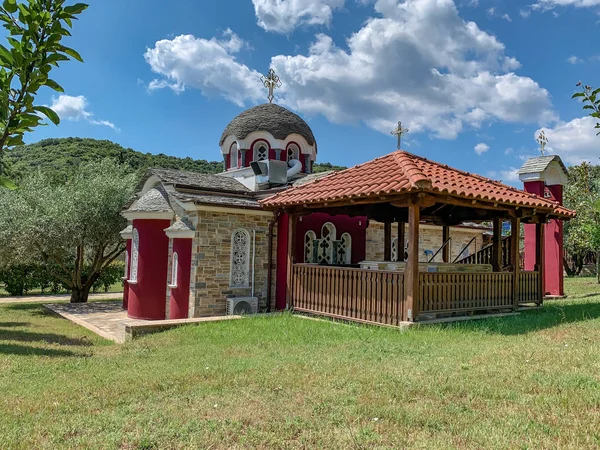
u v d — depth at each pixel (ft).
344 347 26.61
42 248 57.98
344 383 18.93
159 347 29.48
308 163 61.05
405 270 32.50
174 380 20.18
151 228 48.49
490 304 37.29
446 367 21.03
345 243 54.54
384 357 23.57
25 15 12.35
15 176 117.39
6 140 13.64
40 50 12.74
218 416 15.51
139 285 48.37
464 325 32.53
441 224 47.37
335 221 53.16
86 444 13.48
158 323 35.40
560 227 58.34
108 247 69.05
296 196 40.91
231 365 22.76
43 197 61.46
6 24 12.69
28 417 15.90
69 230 58.85
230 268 45.96
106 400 17.67
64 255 62.75
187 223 45.09
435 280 33.58
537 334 29.30
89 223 61.41
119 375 21.81
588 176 93.86
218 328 34.53
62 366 24.64
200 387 19.04
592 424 14.08
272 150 58.49
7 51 12.31
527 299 41.32
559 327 31.63
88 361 25.90
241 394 17.92
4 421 15.55
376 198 33.60
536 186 57.72
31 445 13.50
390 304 33.47
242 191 50.70
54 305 62.08
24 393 19.13
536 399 16.48
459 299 35.04
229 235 46.11
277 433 14.06
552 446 12.63
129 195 64.44
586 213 73.61
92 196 61.62
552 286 58.13
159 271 48.42
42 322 47.85
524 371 20.08
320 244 51.47
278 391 18.17
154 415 15.70
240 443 13.43
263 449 13.07
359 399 16.89
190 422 14.97
